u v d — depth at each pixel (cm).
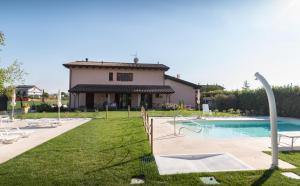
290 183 530
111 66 3597
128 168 638
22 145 962
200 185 524
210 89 5141
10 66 2114
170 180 553
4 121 1872
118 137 1116
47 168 640
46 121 1622
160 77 3788
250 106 2830
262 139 1096
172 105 3203
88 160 718
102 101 3594
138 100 3600
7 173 599
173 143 991
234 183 532
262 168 645
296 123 1984
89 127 1487
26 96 6106
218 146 934
